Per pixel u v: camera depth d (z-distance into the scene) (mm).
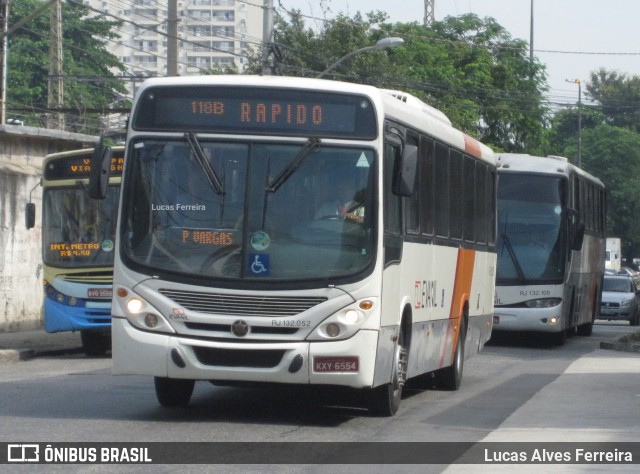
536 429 13664
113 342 13391
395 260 14039
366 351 13117
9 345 27281
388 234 13680
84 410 14578
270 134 13398
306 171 13336
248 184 13305
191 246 13266
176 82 13625
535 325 29766
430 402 16859
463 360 19375
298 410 15141
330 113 13445
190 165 13438
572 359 26359
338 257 13164
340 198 13297
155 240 13344
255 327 13086
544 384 19891
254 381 13180
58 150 35844
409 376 15453
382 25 66688
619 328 45656
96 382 18453
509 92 68438
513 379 20953
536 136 69625
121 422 13453
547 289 29781
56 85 54000
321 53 57219
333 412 15078
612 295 48562
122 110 42125
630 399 17172
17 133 32812
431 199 16422
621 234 106250
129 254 13367
